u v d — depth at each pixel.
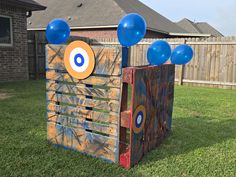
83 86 3.03
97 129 2.98
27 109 5.11
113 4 17.36
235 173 2.81
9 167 2.72
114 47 2.70
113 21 15.80
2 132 3.75
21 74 9.57
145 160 3.05
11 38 9.06
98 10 17.34
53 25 3.21
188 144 3.62
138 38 2.73
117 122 2.82
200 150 3.41
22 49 9.50
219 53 9.08
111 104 2.83
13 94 6.68
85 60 2.92
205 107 5.91
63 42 3.33
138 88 2.76
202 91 8.22
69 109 3.19
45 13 19.33
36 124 4.18
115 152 2.88
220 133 4.13
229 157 3.22
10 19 8.95
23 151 3.14
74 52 3.00
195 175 2.73
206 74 9.41
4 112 4.83
